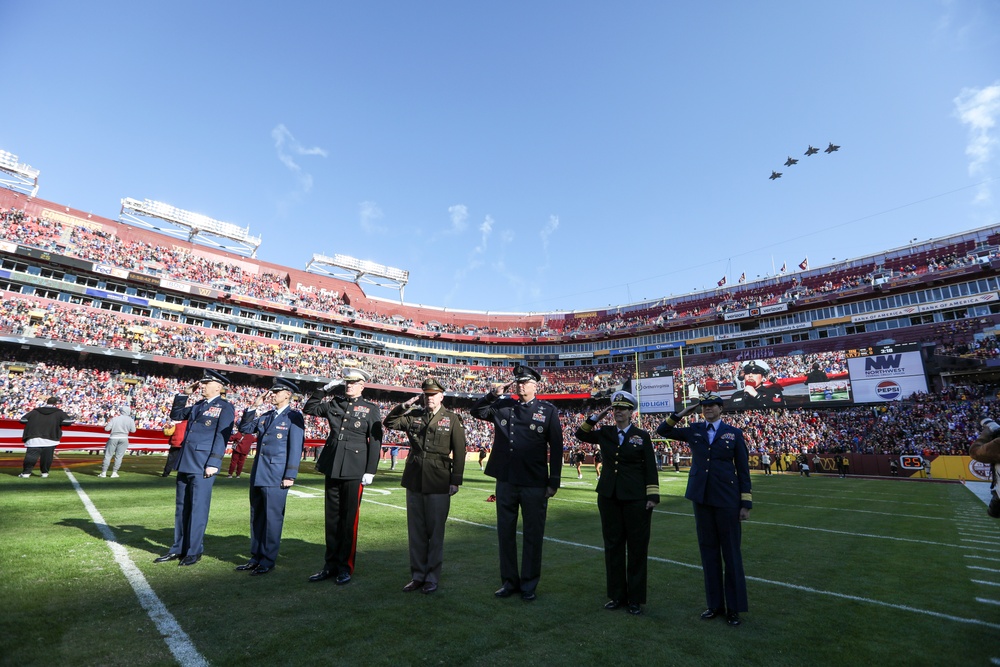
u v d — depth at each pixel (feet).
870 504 49.57
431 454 16.56
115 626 11.73
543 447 16.70
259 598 14.33
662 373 169.68
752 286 185.16
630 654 11.71
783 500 52.54
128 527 22.58
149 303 141.79
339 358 173.99
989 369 113.80
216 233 180.55
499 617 13.76
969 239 144.05
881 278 149.79
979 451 15.11
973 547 26.94
